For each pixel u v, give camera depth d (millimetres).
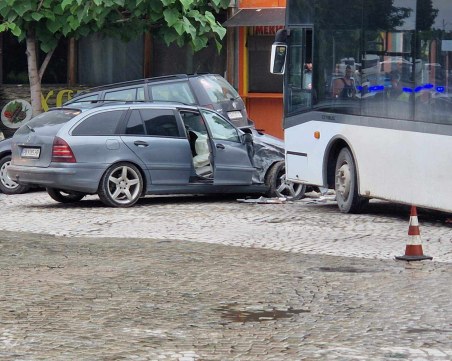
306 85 32500
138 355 14141
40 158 32625
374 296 18328
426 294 18453
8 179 38062
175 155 33312
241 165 34156
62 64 49812
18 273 20656
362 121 29641
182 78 38531
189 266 21516
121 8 44562
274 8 47719
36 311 17062
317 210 31812
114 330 15711
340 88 30719
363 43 29562
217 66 49500
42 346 14664
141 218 29797
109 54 50000
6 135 48844
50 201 35188
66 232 26891
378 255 22984
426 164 26875
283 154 34875
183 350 14445
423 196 27047
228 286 19328
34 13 43625
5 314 16844
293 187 34844
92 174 32406
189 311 17125
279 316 16766
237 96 39656
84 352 14305
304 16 32531
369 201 33656
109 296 18344
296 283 19609
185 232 26797
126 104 33125
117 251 23562
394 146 28172
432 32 26594
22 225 28406
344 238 25641
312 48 31984
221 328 15891
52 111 33562
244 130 35281
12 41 49281
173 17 43438
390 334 15430
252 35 48906
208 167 34000
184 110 33844
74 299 18047
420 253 22484
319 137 31734
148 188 33031
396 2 28078
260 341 15023
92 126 32594
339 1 30688
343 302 17844
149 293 18625
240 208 32469
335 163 31562
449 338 15148
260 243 24812
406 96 27641
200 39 44312
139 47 49969
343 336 15328
